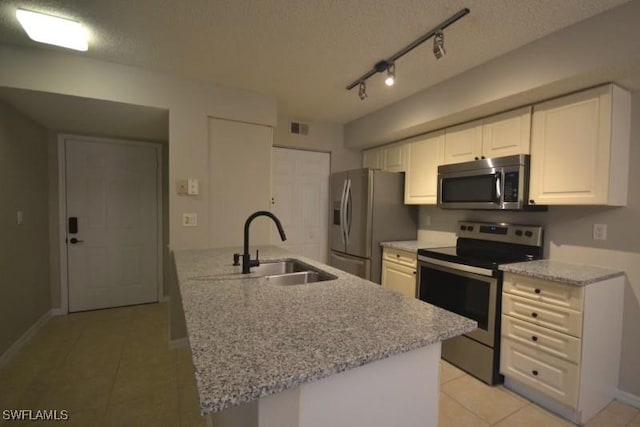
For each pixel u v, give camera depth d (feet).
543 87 6.20
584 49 5.53
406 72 7.78
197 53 6.98
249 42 6.51
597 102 6.02
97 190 11.02
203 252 7.79
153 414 5.84
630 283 6.32
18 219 8.25
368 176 10.53
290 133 11.94
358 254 10.86
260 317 3.29
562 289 5.81
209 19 5.71
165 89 7.98
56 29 5.77
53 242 10.43
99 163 11.00
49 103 7.57
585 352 5.64
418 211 11.41
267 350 2.55
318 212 12.76
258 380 2.11
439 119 8.55
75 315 10.64
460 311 7.59
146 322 10.16
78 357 7.89
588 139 6.13
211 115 8.57
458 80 7.88
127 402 6.17
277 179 11.98
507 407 6.22
